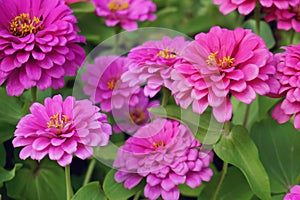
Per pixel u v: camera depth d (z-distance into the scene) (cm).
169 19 79
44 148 45
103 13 63
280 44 71
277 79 49
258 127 56
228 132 51
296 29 56
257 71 46
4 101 54
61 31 50
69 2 57
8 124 53
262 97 57
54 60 49
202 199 53
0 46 49
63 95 58
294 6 55
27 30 51
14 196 54
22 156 45
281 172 55
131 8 66
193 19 76
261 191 49
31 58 50
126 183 49
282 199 54
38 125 46
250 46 47
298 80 48
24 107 52
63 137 45
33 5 52
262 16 69
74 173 60
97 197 49
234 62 48
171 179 47
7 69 49
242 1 54
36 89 54
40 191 55
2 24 51
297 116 49
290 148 56
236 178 53
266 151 56
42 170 56
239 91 46
